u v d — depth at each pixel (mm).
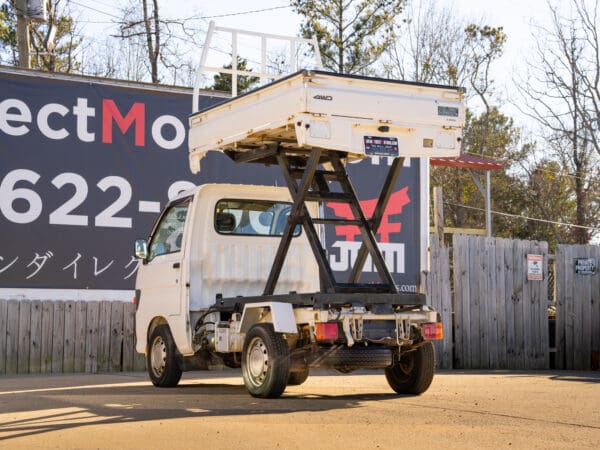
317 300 9078
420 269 17141
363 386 11492
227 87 33844
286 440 6637
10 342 14719
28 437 6812
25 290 15055
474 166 24359
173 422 7594
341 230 17000
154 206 15922
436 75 40969
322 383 12047
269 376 9258
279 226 11367
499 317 17078
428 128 9750
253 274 11141
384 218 17234
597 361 17250
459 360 16766
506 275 17203
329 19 35625
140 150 15922
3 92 15195
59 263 15266
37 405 9062
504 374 14859
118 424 7496
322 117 9180
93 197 15555
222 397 9758
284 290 11367
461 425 7543
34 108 15352
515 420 7910
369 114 9406
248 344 9641
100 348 15281
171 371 11156
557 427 7484
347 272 16969
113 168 15727
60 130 15461
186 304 10734
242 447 6332
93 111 15680
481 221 42500
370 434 6977
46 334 14961
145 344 11766
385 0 35594
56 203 15344
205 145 11008
